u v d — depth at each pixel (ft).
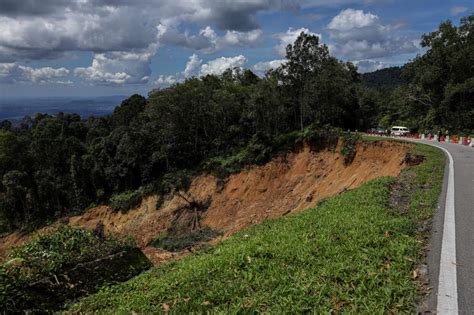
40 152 182.60
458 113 158.92
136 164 157.38
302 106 144.15
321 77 142.72
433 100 179.32
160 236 118.93
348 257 17.37
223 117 164.55
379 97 285.23
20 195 172.35
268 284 15.52
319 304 13.48
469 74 163.94
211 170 132.77
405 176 41.29
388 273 15.44
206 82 190.80
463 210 25.67
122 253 26.03
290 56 140.36
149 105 163.73
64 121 233.55
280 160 119.65
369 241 19.10
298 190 108.78
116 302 18.19
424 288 14.52
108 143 168.86
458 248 18.51
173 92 157.69
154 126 163.22
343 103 175.83
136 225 134.82
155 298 16.74
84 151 186.91
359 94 236.63
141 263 26.48
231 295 15.06
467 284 14.75
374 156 94.68
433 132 155.94
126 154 158.30
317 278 15.47
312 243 19.94
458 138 107.04
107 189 164.55
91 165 166.40
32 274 20.83
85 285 22.16
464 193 31.17
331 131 115.85
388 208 27.22
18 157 187.11
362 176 90.74
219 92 163.73
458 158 56.90
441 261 16.94
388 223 22.03
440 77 170.71
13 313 18.58
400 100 215.72
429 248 18.67
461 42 167.53
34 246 24.11
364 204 28.60
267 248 19.86
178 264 23.91
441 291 14.20
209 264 19.35
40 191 171.42
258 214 106.01
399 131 170.91
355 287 14.49
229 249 22.18
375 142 97.60
